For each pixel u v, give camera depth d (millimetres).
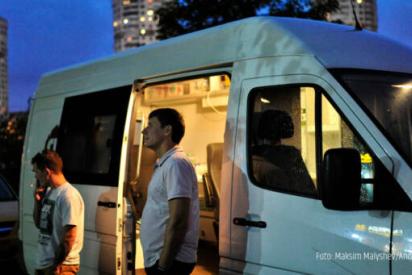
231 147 3961
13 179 17484
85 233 5305
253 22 4012
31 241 6355
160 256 3539
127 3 129875
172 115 3717
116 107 5164
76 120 5773
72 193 4555
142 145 5734
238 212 3838
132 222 4840
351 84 3383
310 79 3531
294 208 3506
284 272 3525
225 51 4148
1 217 8266
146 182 5750
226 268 3891
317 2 13648
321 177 3363
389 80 3471
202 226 5805
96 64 5684
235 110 3977
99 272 5086
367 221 3145
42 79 6668
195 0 14031
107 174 5098
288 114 3652
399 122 3264
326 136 3402
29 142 6645
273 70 3762
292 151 3602
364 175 3176
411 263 2930
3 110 125812
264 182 3715
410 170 3016
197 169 6273
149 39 128250
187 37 4582
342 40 3729
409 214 2980
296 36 3721
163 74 4684
